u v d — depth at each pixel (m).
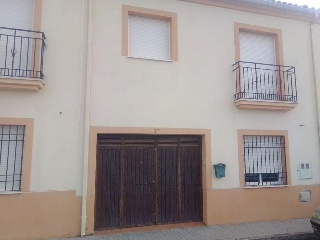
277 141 8.83
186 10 8.18
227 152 8.09
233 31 8.57
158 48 8.00
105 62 7.29
